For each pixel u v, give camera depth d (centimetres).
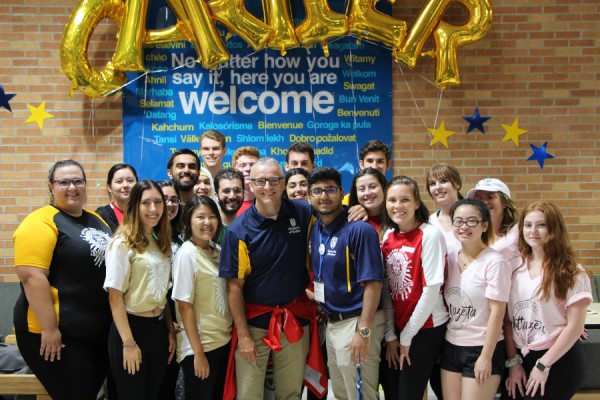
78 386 301
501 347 296
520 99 514
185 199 403
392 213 299
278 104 509
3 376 334
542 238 287
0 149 499
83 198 307
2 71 497
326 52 476
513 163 516
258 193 300
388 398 321
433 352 301
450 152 514
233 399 312
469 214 291
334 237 299
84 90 470
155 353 304
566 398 290
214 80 506
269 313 309
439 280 288
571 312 281
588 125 516
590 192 517
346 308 297
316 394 324
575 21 511
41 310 289
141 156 505
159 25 498
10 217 501
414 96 512
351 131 512
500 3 511
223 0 455
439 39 471
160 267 301
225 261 304
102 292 305
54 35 498
